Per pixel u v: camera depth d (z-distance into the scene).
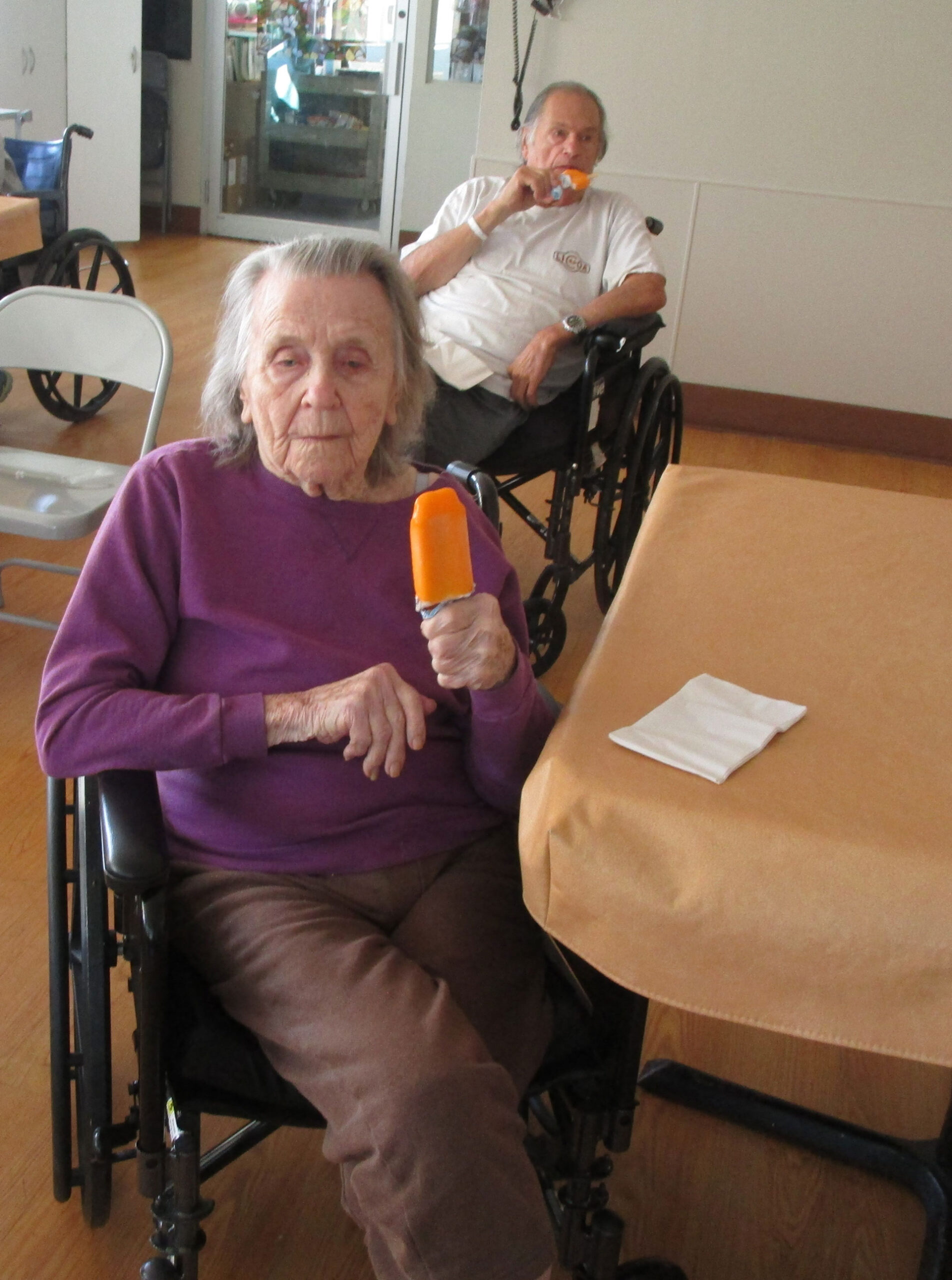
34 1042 1.56
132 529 1.13
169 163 7.61
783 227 4.33
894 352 4.44
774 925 0.81
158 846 0.93
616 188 4.38
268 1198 1.38
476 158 4.38
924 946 0.79
